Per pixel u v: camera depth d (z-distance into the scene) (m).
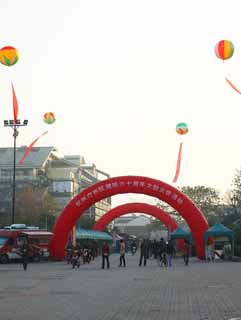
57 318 12.84
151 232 103.69
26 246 34.22
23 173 123.69
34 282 23.69
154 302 16.09
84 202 45.88
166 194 45.34
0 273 30.30
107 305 15.41
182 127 40.91
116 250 84.50
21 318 12.84
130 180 45.59
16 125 55.19
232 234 45.06
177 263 42.06
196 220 45.34
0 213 94.19
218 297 17.30
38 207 92.50
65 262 45.50
